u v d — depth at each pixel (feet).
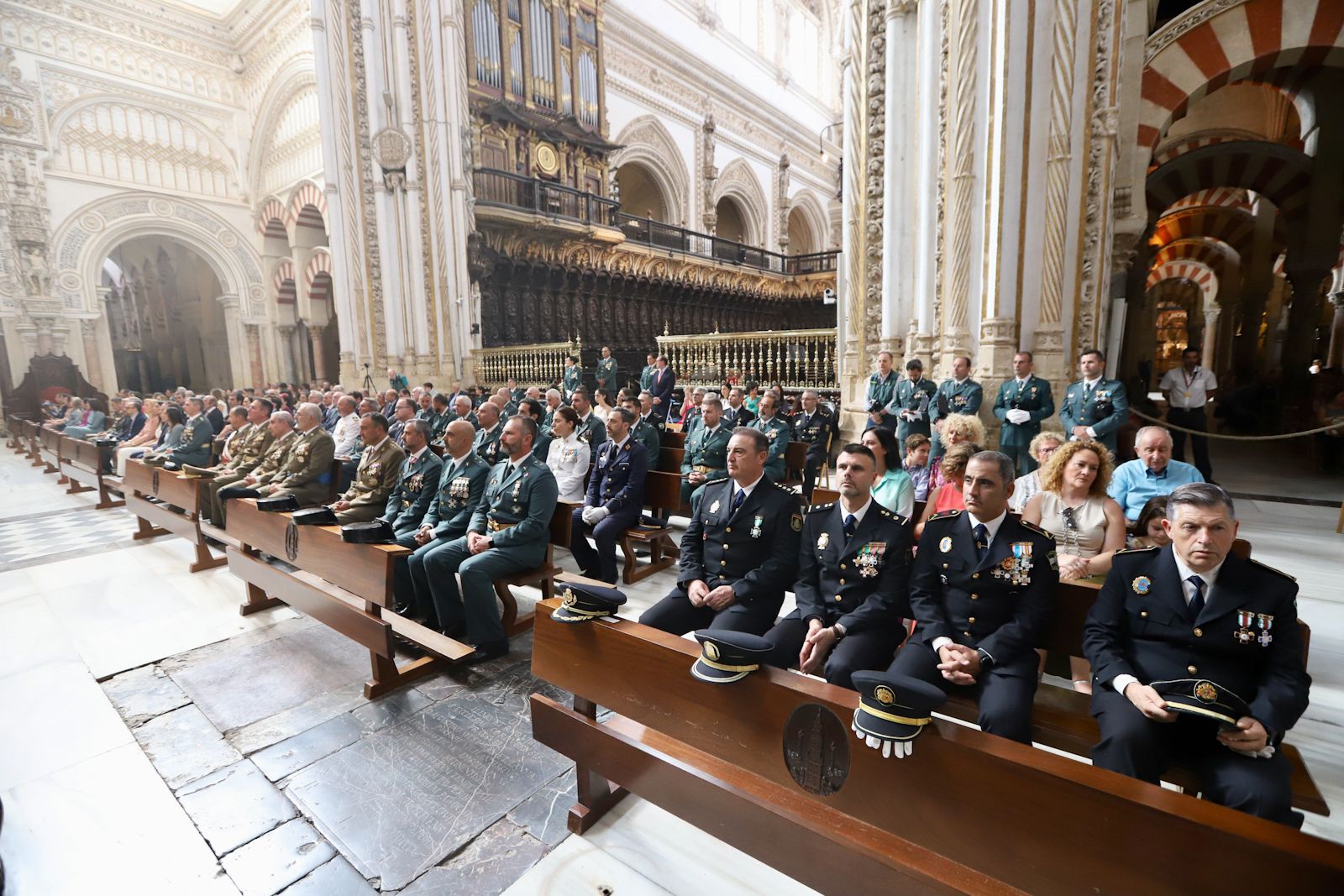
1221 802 5.29
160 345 80.94
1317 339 36.52
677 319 64.03
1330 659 10.14
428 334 44.47
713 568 9.51
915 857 4.75
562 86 56.03
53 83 48.96
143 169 54.08
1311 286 33.14
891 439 11.25
